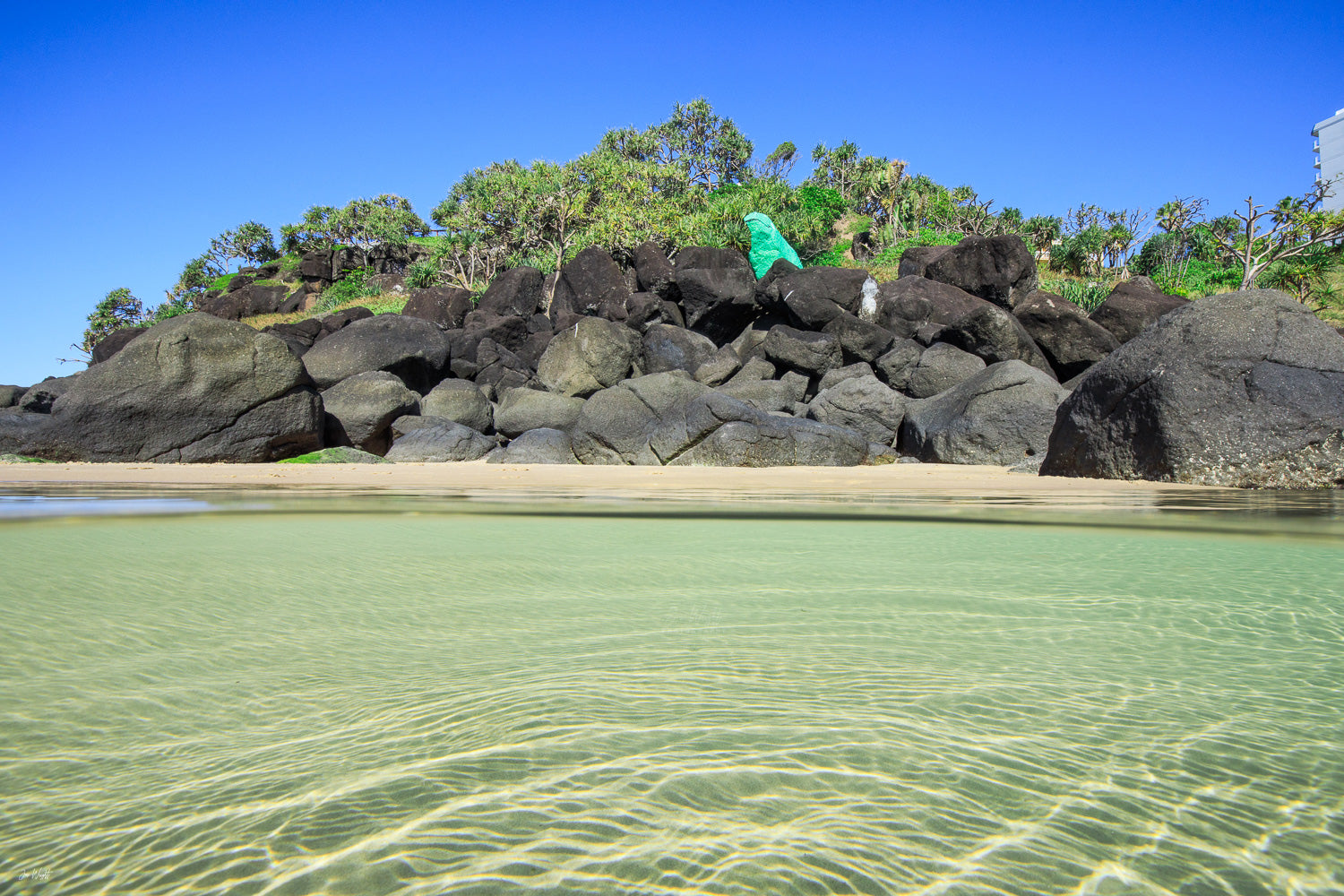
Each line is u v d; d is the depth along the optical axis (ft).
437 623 5.19
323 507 15.93
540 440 60.13
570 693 3.61
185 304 199.52
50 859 2.14
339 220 189.47
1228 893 1.96
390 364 75.56
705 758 2.82
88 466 44.62
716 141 244.63
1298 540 10.41
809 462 51.47
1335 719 3.27
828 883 1.99
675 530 11.32
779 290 84.12
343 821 2.36
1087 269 144.15
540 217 148.15
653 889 1.94
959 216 174.70
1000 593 6.31
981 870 2.05
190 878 2.04
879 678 3.86
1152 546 9.66
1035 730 3.13
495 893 1.95
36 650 4.42
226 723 3.23
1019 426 51.60
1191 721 3.23
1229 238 162.20
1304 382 29.32
